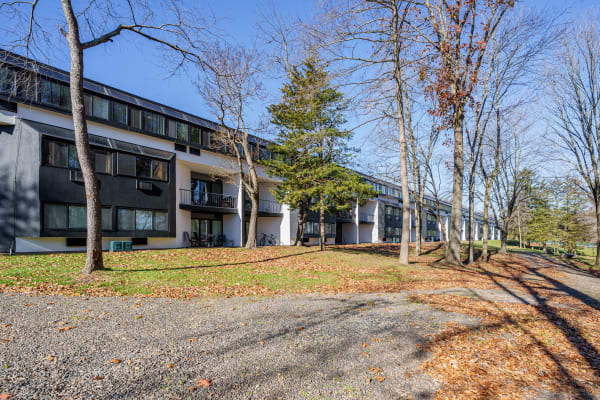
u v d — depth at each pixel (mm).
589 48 18531
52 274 9156
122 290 7973
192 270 11430
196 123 22781
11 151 14453
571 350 5203
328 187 17734
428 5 13289
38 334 4785
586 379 4148
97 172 16953
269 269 12820
